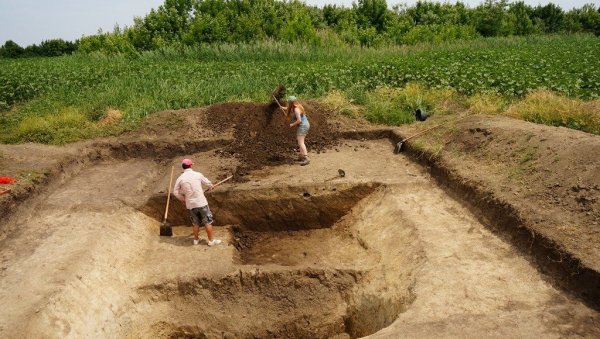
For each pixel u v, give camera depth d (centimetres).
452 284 598
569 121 1016
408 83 1522
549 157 793
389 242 779
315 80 1616
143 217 909
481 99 1291
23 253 733
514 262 638
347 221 926
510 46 2666
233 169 1060
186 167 810
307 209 941
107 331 637
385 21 3653
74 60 2670
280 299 734
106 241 774
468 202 825
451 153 988
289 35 2859
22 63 2431
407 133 1198
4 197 855
